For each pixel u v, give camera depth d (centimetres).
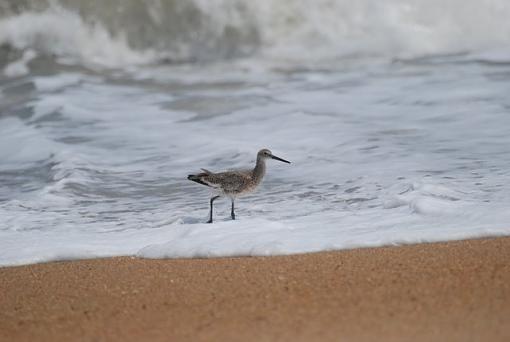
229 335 1112
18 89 3181
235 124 2639
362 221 1727
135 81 3281
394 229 1633
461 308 1162
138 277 1454
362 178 2069
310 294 1275
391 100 2795
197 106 2875
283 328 1123
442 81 2998
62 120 2762
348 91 2953
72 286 1430
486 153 2195
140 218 1898
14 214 1953
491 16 3641
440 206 1755
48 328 1207
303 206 1900
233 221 1769
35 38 3575
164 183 2173
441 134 2395
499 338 1035
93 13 3606
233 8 3688
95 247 1659
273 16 3672
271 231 1680
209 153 2383
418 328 1088
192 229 1734
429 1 3697
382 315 1151
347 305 1206
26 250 1655
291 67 3425
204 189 2117
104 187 2150
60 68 3441
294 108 2772
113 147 2480
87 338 1148
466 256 1433
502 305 1165
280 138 2458
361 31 3619
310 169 2183
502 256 1420
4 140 2589
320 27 3641
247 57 3609
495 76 3028
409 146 2302
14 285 1456
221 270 1453
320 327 1116
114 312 1264
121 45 3625
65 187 2136
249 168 2234
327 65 3419
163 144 2488
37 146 2505
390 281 1315
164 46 3650
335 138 2425
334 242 1569
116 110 2864
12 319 1266
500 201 1780
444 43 3559
